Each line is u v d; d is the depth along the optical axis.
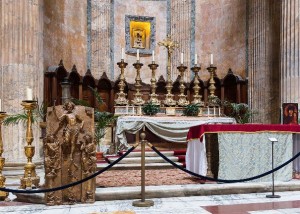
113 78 14.33
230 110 13.13
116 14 14.64
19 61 9.40
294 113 9.08
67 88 10.61
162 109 11.16
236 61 13.87
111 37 14.42
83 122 5.45
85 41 13.67
